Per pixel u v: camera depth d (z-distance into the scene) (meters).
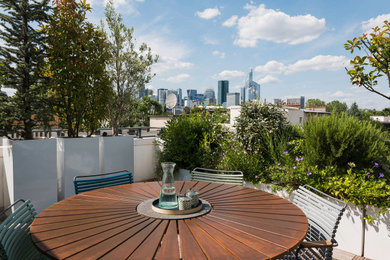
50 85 4.32
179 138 5.09
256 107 4.47
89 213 1.72
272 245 1.27
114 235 1.37
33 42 4.12
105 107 5.13
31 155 3.53
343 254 2.81
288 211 1.80
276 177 3.69
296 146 3.99
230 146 4.64
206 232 1.43
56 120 4.92
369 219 2.69
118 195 2.17
